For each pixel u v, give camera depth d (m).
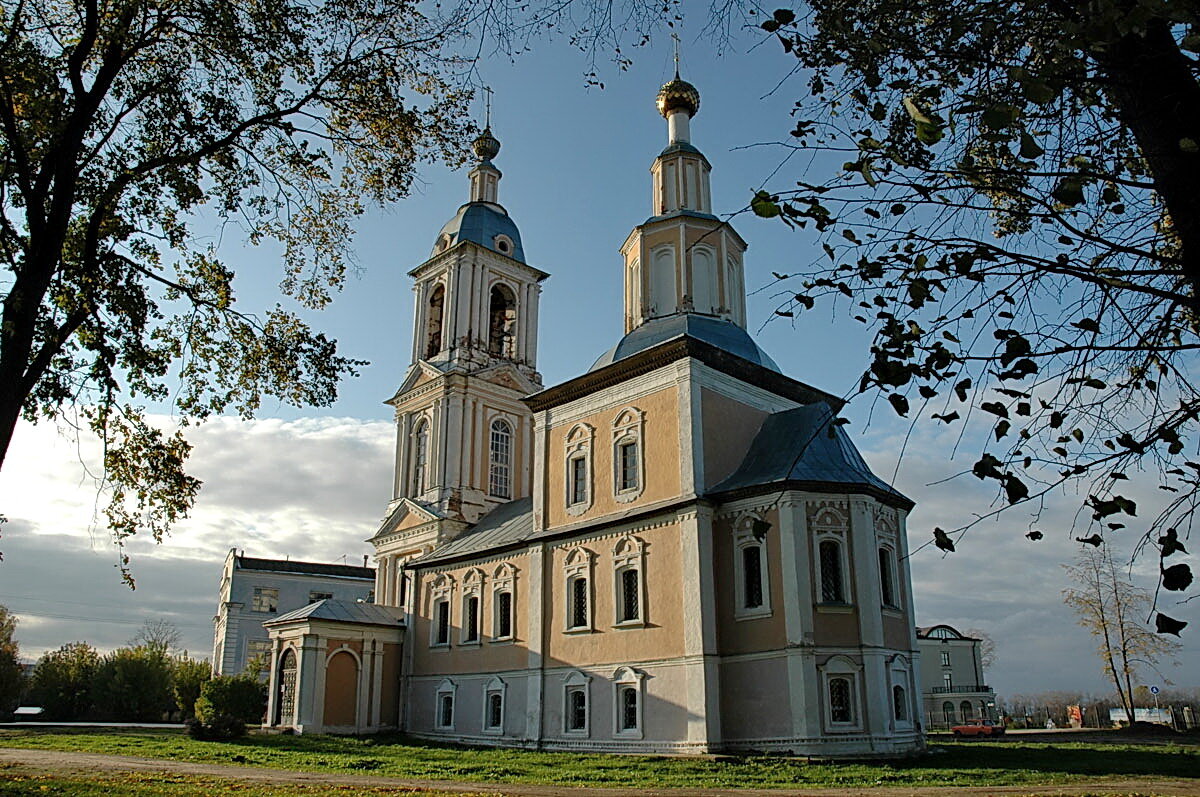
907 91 7.34
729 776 20.23
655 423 30.42
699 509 28.03
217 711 46.78
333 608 39.38
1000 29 6.80
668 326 32.97
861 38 7.29
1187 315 6.97
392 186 18.20
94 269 16.16
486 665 35.06
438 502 43.78
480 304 48.06
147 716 65.12
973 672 89.50
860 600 25.88
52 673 67.00
